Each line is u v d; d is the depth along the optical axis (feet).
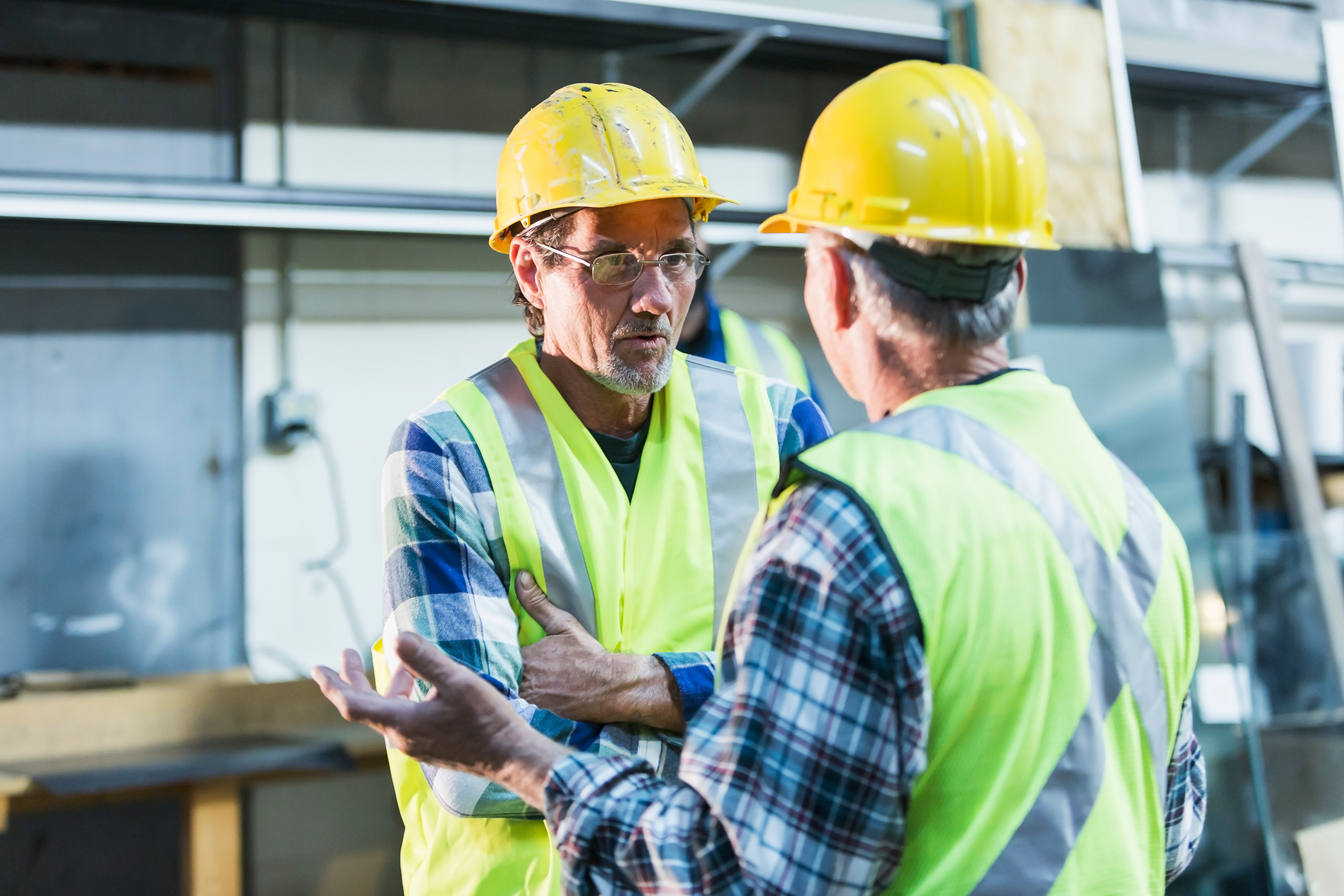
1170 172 16.37
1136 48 14.19
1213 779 9.98
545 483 4.04
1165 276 16.14
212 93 11.36
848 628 2.46
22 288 10.85
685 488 4.20
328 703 10.31
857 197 2.87
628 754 3.83
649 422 4.34
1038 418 2.90
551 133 4.05
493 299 12.39
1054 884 2.59
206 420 11.41
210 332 11.45
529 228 4.07
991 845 2.57
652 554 4.11
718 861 2.43
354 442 11.80
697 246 4.13
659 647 4.05
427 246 12.09
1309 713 10.35
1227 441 15.60
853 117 2.92
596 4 11.38
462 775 3.65
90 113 10.94
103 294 11.11
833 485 2.60
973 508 2.63
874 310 2.91
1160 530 2.98
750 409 4.41
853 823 2.44
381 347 11.93
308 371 11.65
